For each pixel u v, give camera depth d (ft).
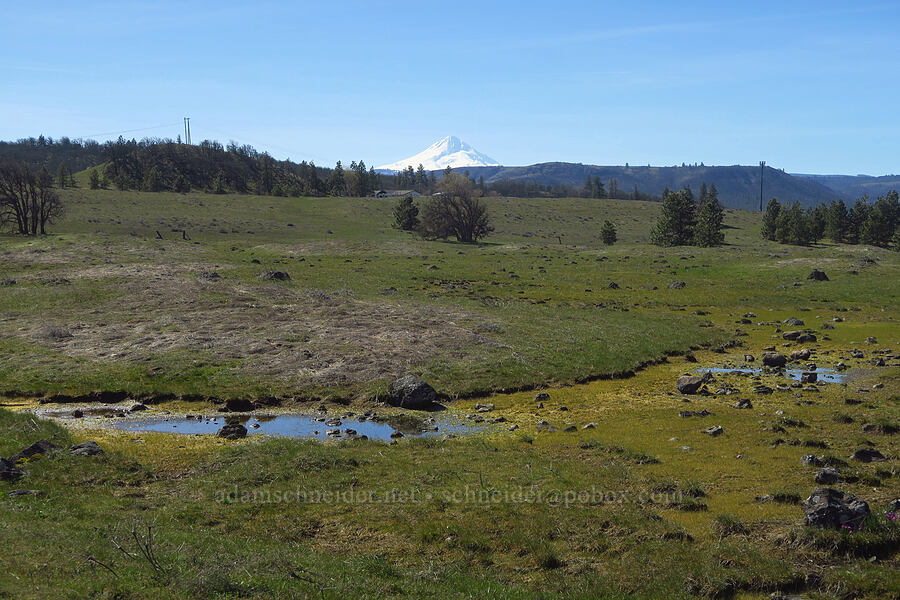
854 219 506.07
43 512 55.26
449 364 125.80
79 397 104.88
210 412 100.78
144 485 68.18
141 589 39.65
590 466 73.72
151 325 149.28
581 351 140.26
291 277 243.40
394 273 265.75
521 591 45.96
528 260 322.34
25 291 184.55
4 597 35.65
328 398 107.34
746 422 90.79
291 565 46.65
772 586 47.16
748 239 499.92
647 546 52.65
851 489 63.05
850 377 120.78
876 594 45.57
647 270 292.40
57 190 564.71
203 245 339.98
